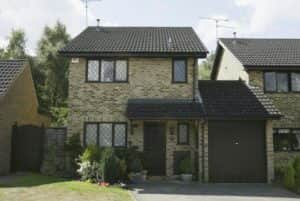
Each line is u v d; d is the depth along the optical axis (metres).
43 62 40.59
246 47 24.97
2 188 13.84
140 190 15.27
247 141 19.05
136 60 20.39
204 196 14.15
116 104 20.03
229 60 25.56
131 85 20.17
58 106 39.00
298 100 21.92
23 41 43.94
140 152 19.16
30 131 19.44
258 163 18.92
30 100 24.73
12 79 19.86
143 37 22.98
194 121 19.50
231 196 14.29
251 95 20.36
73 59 20.23
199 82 22.03
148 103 19.75
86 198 12.61
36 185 14.72
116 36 23.06
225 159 18.94
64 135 19.39
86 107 19.98
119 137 19.80
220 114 18.45
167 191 15.16
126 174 17.73
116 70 20.36
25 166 19.23
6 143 18.95
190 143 19.55
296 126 21.62
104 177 16.25
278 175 19.80
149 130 19.69
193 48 20.53
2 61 22.11
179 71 20.42
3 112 18.75
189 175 18.55
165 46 20.92
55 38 43.47
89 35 23.00
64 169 18.88
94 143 19.73
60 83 39.94
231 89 21.12
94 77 20.25
